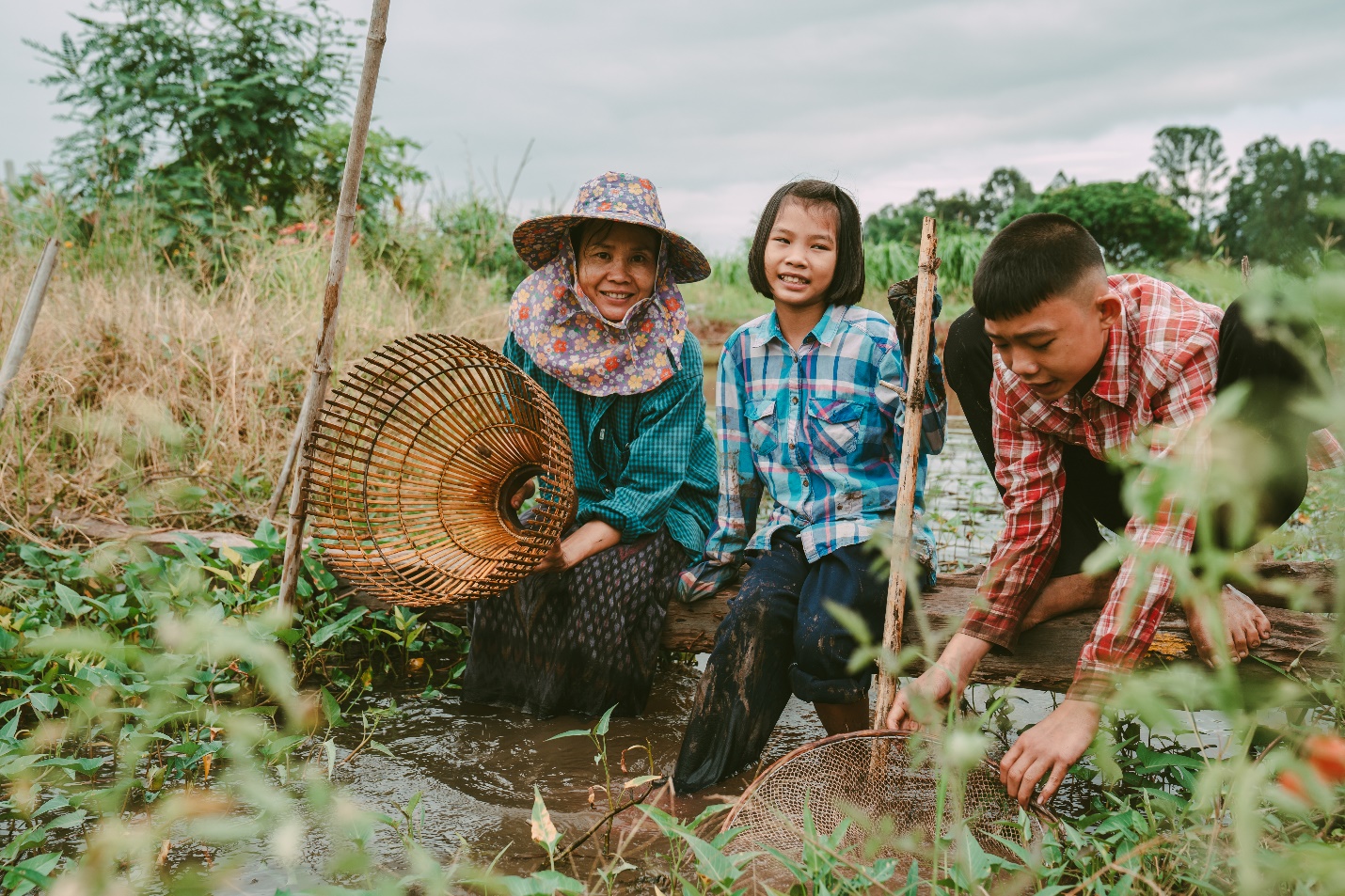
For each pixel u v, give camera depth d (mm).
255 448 4348
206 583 3000
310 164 8219
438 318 7086
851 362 2645
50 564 3184
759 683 2406
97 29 7613
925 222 2254
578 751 2570
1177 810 1814
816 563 2496
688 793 2320
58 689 2559
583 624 2748
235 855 1953
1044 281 1931
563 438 2455
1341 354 854
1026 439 2330
